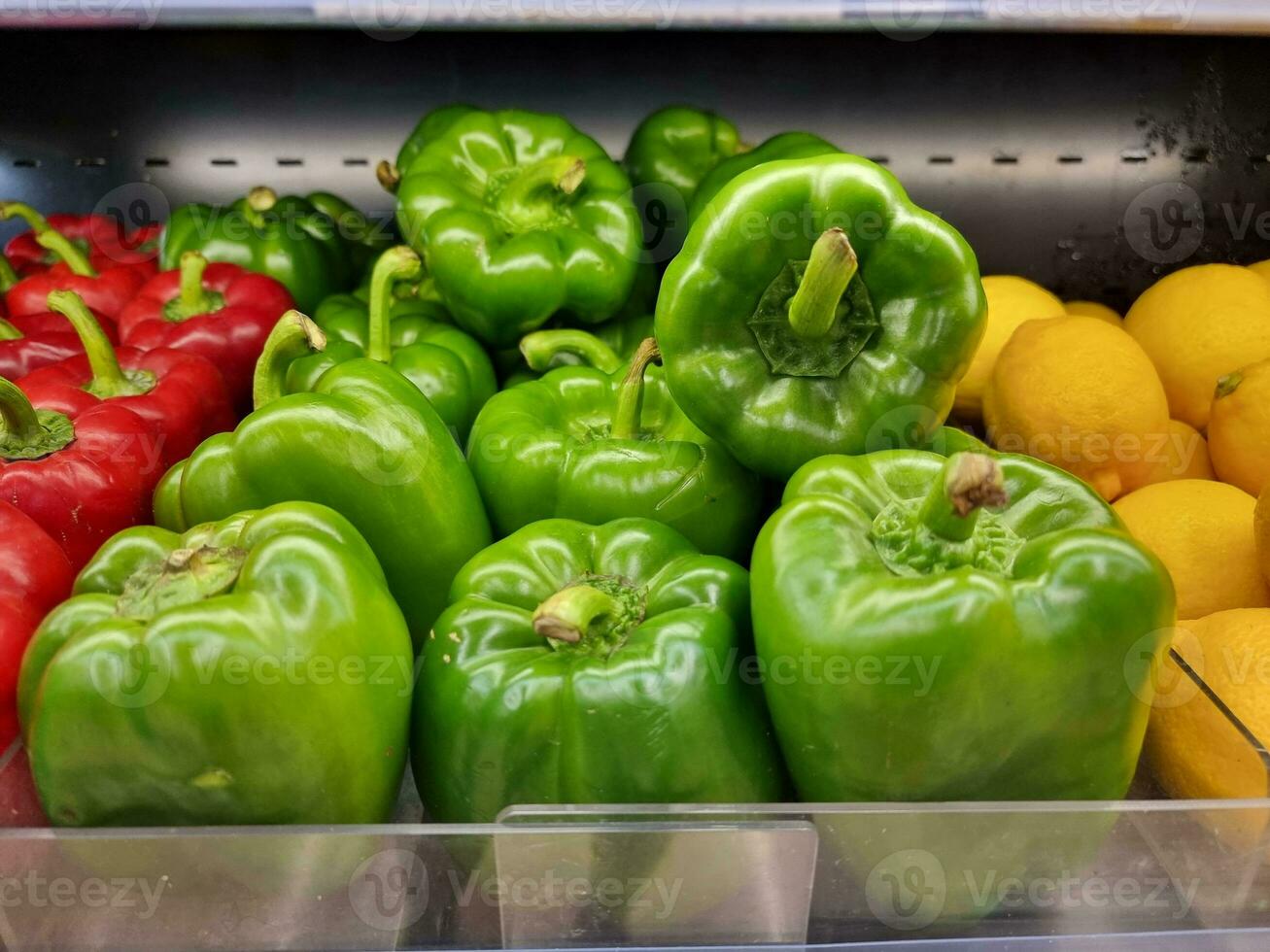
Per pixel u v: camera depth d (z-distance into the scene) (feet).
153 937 0.79
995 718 0.75
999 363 1.13
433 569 1.00
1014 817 0.76
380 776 0.82
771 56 1.39
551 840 0.76
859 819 0.76
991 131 1.37
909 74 1.36
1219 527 0.99
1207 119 1.32
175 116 1.41
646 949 0.80
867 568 0.77
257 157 1.44
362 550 0.87
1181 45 1.29
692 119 1.39
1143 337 1.21
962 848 0.77
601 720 0.79
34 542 0.91
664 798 0.81
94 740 0.73
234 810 0.78
